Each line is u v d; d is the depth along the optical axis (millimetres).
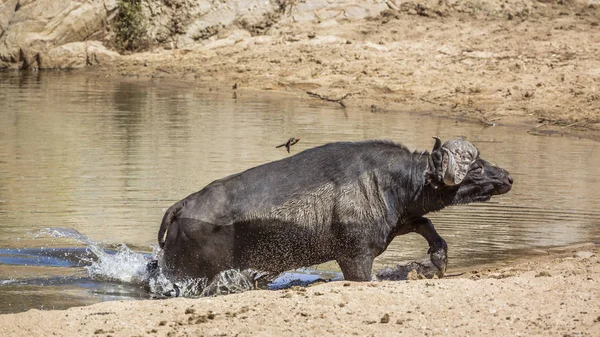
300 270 33188
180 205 29547
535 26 104312
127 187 45062
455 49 98062
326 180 29094
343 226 28906
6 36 121000
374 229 29203
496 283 25766
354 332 21672
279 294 25609
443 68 91625
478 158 29984
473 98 80312
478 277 29125
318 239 29062
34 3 121562
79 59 119625
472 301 23859
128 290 29688
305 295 25109
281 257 29438
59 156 53688
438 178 29062
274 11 119312
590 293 24250
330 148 29766
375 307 23594
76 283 30250
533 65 89312
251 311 23703
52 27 120562
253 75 97875
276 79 94812
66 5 121125
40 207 40875
